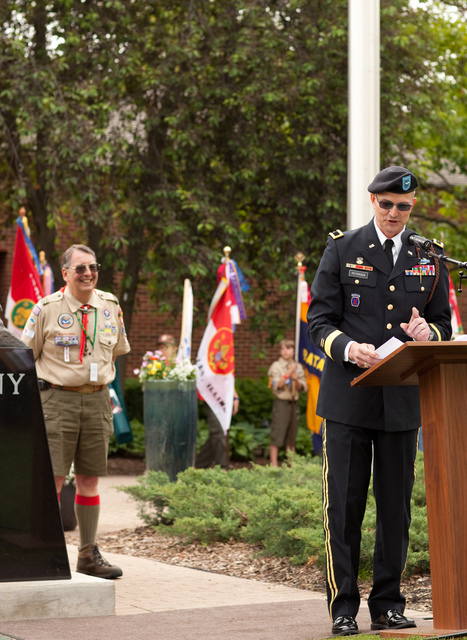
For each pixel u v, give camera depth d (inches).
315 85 566.6
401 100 608.4
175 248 563.5
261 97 563.8
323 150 598.2
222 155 604.1
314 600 207.0
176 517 312.2
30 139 574.9
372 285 167.0
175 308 605.9
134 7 585.6
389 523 169.0
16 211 641.0
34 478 187.9
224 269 466.6
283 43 570.6
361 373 165.3
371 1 333.4
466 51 770.2
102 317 229.0
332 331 163.8
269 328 628.4
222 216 580.1
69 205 571.2
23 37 561.6
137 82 585.6
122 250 599.5
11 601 178.4
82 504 232.5
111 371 231.0
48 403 223.1
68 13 548.1
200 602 205.6
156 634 165.0
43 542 187.0
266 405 690.2
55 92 541.6
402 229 169.2
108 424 231.5
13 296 433.4
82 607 184.4
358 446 166.7
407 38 587.2
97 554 235.0
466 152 783.7
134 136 583.5
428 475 149.6
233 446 622.2
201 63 574.9
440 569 147.3
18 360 190.2
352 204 333.4
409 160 627.5
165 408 448.1
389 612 168.1
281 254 609.3
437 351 139.6
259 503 281.3
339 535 166.6
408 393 167.5
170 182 608.4
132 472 573.9
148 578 237.6
